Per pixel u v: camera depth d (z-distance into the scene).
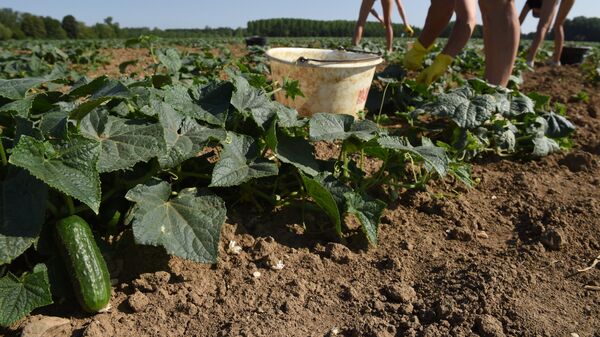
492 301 0.50
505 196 0.78
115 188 0.58
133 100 0.64
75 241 0.48
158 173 0.61
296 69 0.96
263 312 0.50
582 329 0.47
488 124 0.92
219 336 0.46
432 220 0.70
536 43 1.90
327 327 0.48
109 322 0.47
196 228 0.53
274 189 0.67
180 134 0.60
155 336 0.46
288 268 0.57
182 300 0.51
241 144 0.61
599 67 2.02
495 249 0.62
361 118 1.05
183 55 2.03
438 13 1.15
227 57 2.33
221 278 0.55
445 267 0.57
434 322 0.48
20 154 0.44
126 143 0.54
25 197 0.47
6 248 0.44
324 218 0.66
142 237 0.50
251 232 0.63
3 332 0.46
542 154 0.92
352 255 0.59
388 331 0.47
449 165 0.71
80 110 0.52
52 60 2.52
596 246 0.63
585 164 0.91
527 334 0.46
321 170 0.70
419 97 1.17
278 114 0.65
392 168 0.73
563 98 1.51
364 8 1.74
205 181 0.68
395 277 0.56
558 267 0.58
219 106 0.68
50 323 0.46
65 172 0.46
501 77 1.06
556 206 0.72
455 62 2.01
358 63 0.96
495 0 1.00
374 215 0.60
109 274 0.54
